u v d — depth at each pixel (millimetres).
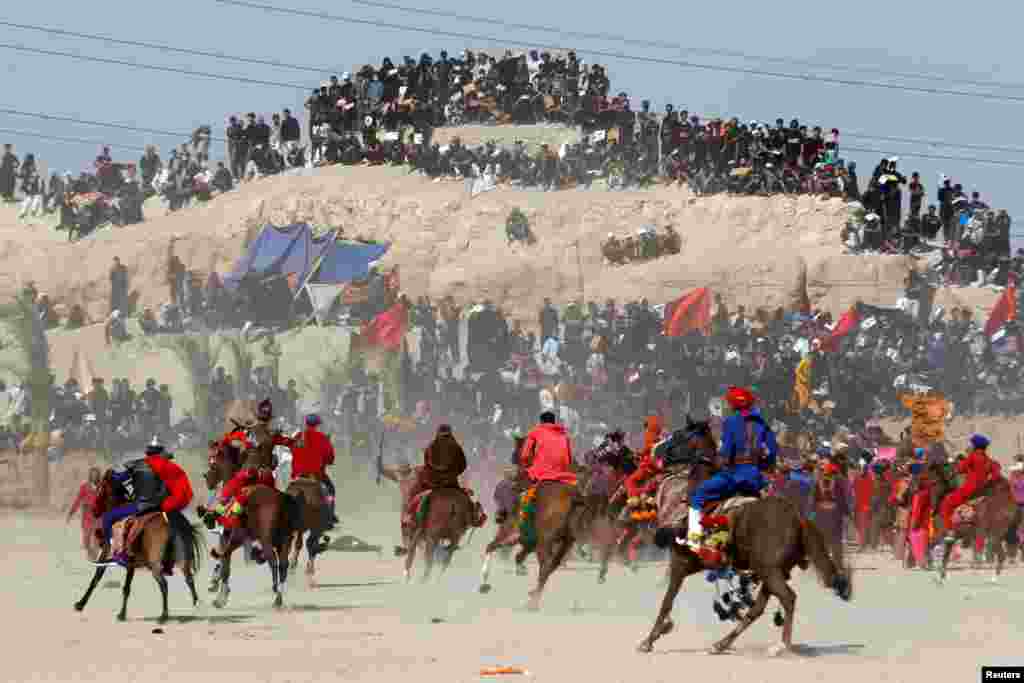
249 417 131375
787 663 41219
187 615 54219
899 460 92062
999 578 73438
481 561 78875
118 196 186250
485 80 186500
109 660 42188
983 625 51594
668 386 131500
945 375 137000
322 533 65688
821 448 84875
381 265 169750
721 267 159500
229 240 173125
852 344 136750
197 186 186500
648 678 38188
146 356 150250
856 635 48469
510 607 56906
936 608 57938
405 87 183125
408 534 72562
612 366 134250
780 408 128250
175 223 178250
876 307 140500
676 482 49312
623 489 66062
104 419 132375
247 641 46281
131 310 169625
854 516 93250
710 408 130500
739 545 43844
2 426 131125
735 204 168875
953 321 141000
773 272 157875
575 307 141500
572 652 43500
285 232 159250
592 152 178000
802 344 136500
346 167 183625
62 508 116750
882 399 135000
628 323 136750
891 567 80812
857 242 164375
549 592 62719
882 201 166000
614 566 75500
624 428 130500
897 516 85875
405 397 133625
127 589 52688
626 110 178375
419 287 168750
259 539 55625
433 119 184625
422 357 140875
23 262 178500
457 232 171500
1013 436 132375
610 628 49719
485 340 138250
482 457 125875
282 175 185000
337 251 158000
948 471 78000
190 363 137125
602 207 170625
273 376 136125
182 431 132625
